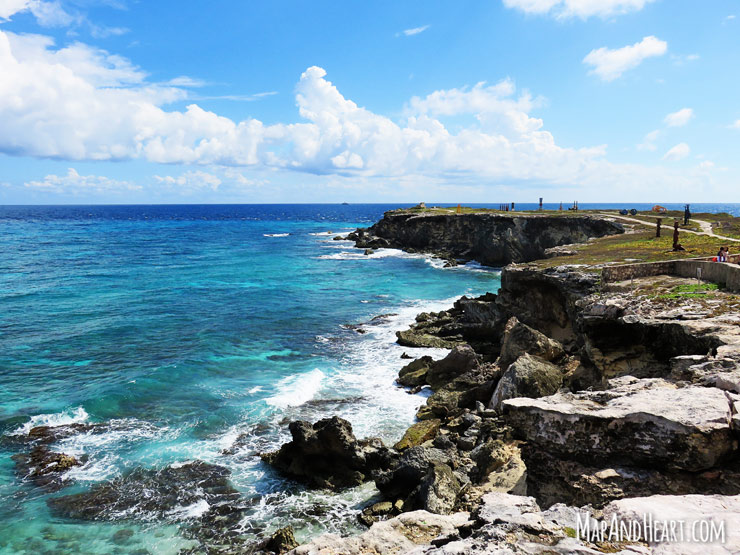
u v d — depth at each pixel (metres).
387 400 26.83
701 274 24.77
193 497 18.41
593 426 10.41
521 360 23.44
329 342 37.56
